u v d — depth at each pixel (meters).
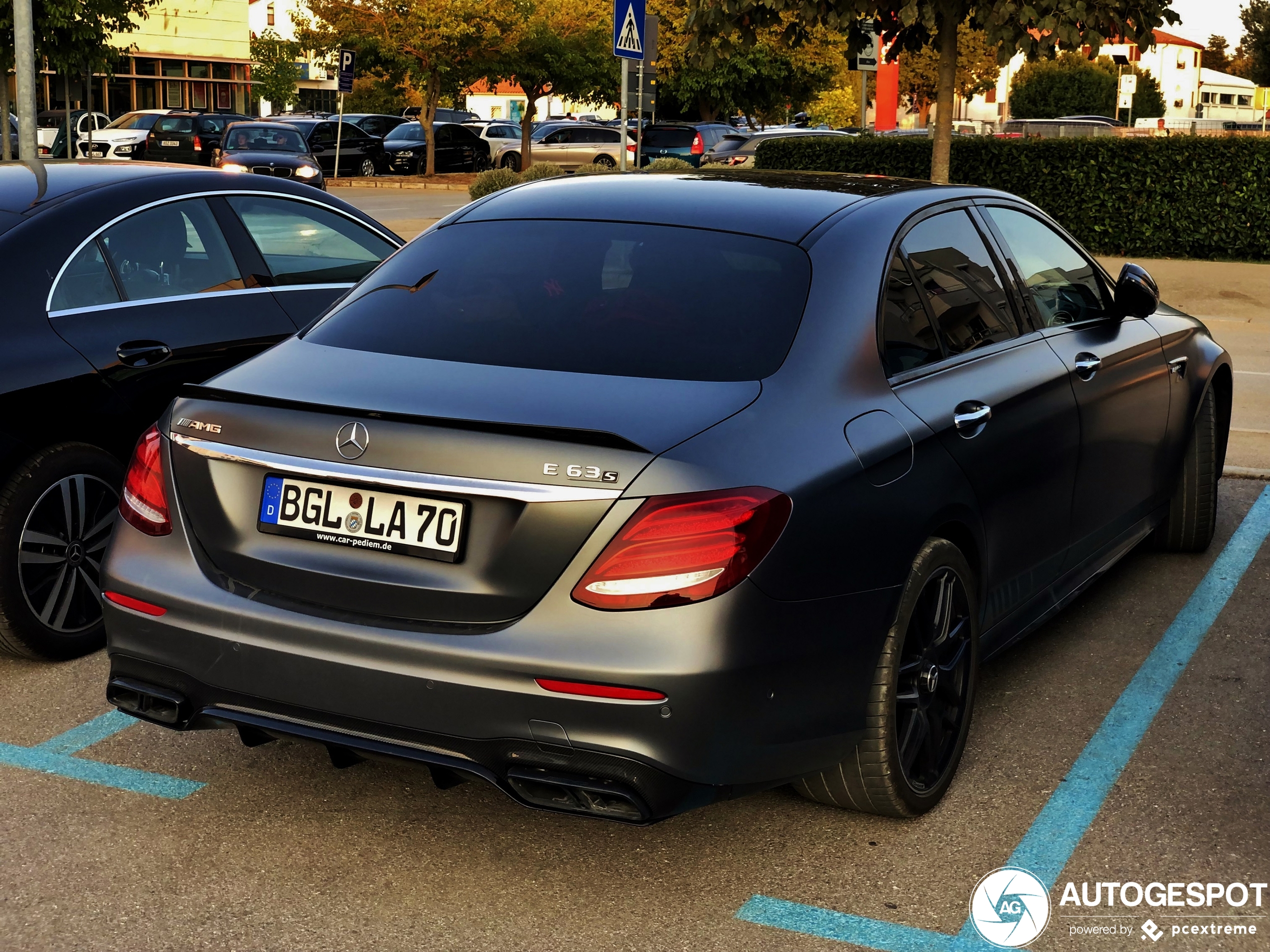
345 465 2.84
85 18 18.31
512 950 2.81
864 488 2.97
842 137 17.50
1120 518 4.70
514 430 2.71
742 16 12.70
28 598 4.28
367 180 32.97
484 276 3.47
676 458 2.69
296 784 3.57
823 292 3.24
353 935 2.86
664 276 3.32
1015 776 3.62
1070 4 11.39
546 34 35.62
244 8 44.00
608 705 2.63
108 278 4.57
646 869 3.15
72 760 3.70
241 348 4.84
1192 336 5.33
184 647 3.00
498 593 2.72
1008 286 4.07
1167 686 4.25
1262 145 15.12
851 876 3.11
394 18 33.88
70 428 4.32
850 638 2.94
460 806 3.46
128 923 2.89
